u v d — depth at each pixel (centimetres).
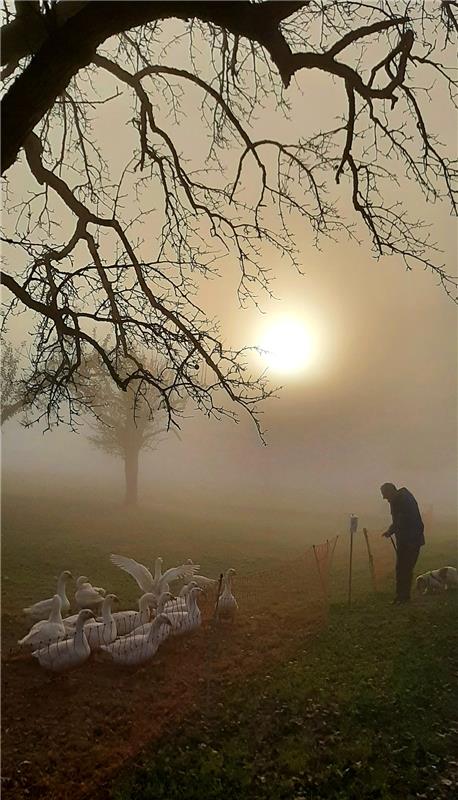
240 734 649
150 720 674
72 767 571
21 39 546
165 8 506
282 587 1320
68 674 798
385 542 2419
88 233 764
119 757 593
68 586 1406
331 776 563
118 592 1402
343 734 641
